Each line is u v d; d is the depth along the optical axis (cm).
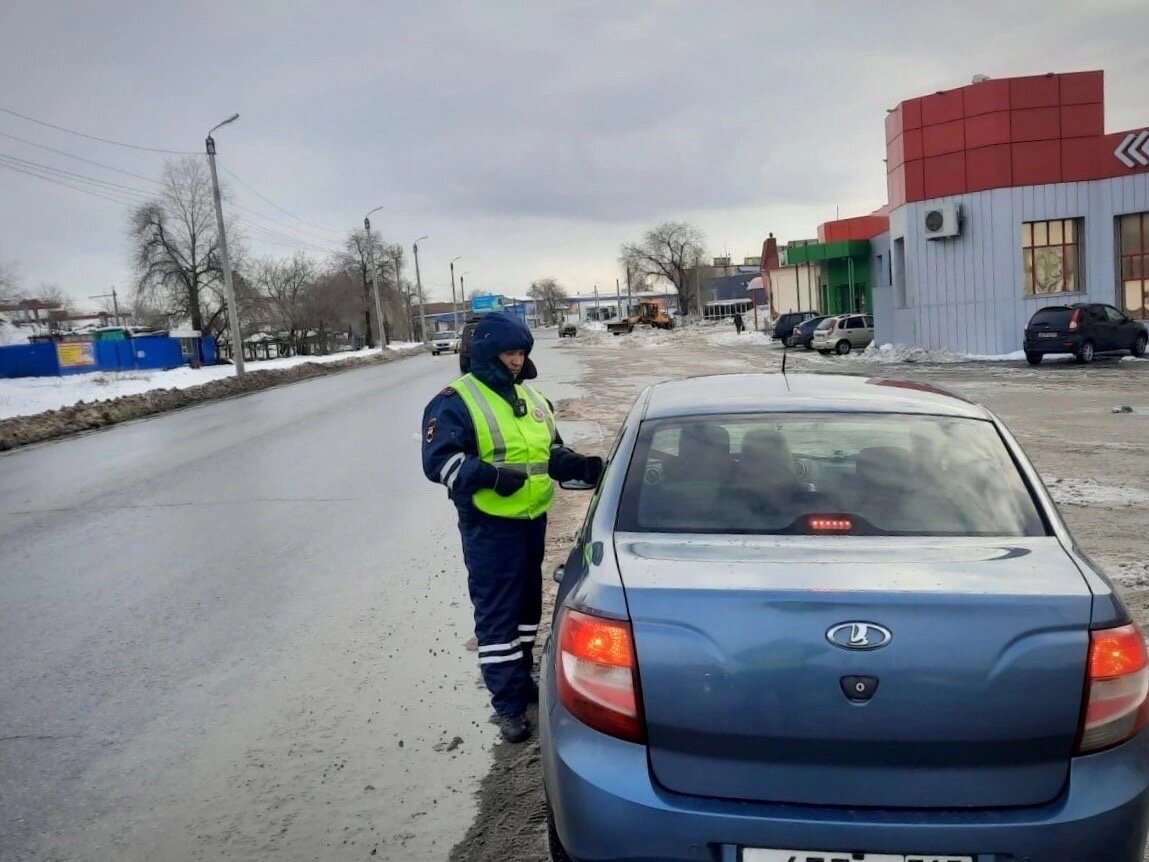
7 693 504
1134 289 2688
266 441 1603
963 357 2795
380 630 580
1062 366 2383
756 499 302
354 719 453
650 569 260
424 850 340
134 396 2711
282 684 501
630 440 340
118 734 447
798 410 347
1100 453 1083
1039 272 2758
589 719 247
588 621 251
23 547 866
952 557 263
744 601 237
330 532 859
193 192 6112
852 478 308
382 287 8900
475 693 477
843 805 231
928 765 229
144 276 6141
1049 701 228
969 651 228
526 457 418
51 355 4681
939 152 2822
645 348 5069
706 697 235
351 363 5316
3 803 384
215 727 450
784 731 231
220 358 6059
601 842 239
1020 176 2714
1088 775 230
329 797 380
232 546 822
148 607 652
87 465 1466
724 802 235
